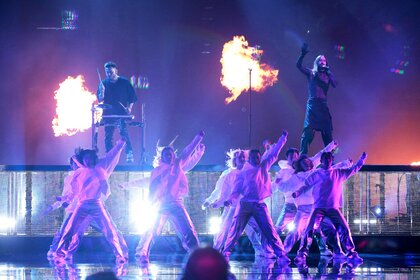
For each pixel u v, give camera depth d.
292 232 13.73
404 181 15.47
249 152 13.27
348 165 14.21
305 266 12.49
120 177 15.33
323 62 15.43
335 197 13.35
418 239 15.27
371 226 15.41
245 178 13.12
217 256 4.88
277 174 14.36
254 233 14.39
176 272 11.64
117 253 13.41
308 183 13.22
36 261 13.35
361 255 14.66
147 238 13.41
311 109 15.30
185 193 13.41
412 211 15.46
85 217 13.45
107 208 15.23
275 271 11.77
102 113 16.11
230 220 13.47
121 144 13.64
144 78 24.58
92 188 13.45
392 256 14.41
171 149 13.41
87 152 13.46
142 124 16.09
